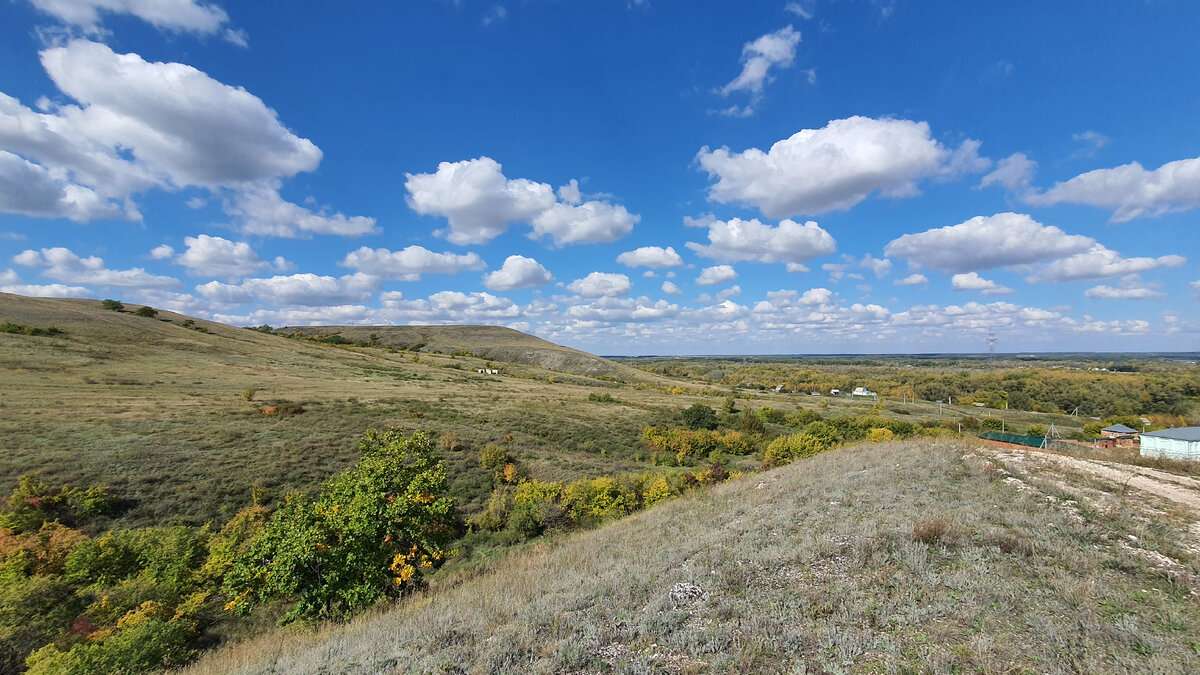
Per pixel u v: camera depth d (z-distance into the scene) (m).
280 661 7.15
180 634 12.30
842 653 4.96
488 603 7.99
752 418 59.66
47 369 45.91
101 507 20.72
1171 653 4.57
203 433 31.83
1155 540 7.70
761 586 7.06
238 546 17.83
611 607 6.84
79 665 10.23
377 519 13.30
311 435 34.78
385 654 6.22
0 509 19.53
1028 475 12.33
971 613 5.55
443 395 61.84
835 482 14.27
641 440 49.28
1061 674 4.29
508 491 29.25
